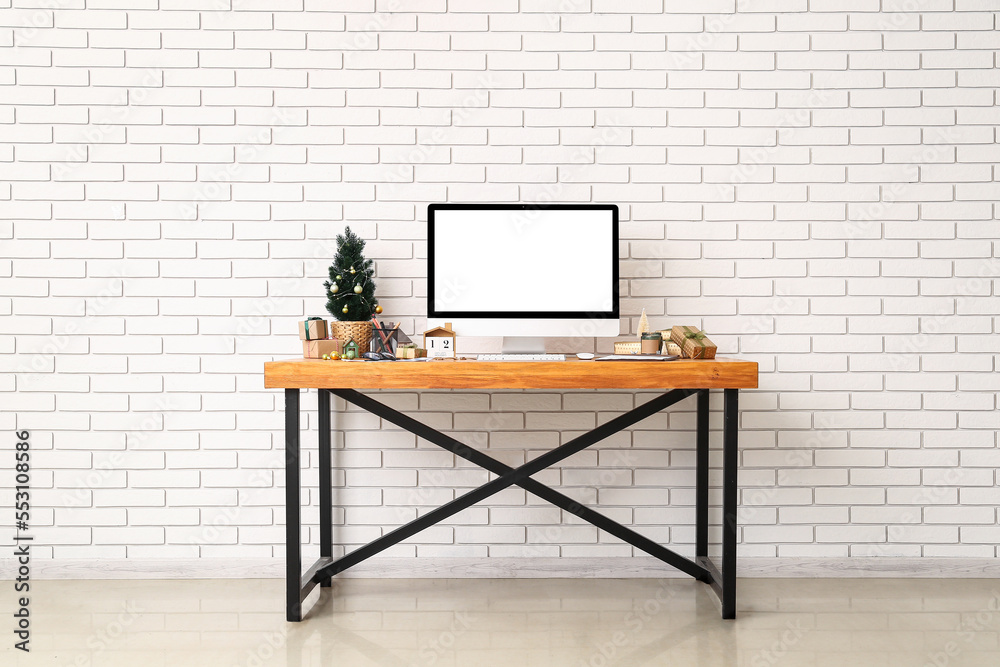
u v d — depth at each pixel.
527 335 2.13
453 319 2.13
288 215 2.39
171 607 2.12
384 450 2.39
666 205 2.40
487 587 2.29
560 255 2.14
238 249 2.39
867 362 2.39
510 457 2.39
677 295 2.40
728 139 2.40
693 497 2.39
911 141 2.40
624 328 2.40
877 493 2.39
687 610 2.09
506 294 2.13
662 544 2.39
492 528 2.39
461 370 1.91
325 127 2.39
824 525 2.39
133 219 2.38
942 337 2.39
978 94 2.40
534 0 2.40
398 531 2.10
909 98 2.40
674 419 2.40
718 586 2.11
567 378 1.91
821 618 2.04
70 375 2.38
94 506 2.37
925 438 2.39
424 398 2.39
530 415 2.39
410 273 2.40
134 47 2.38
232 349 2.39
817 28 2.40
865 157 2.40
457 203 2.22
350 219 2.39
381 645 1.86
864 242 2.40
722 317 2.40
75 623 2.01
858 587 2.29
